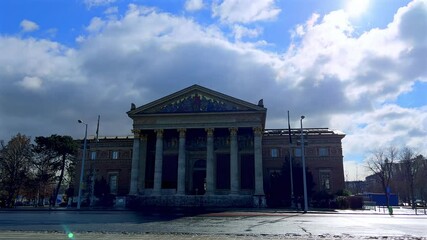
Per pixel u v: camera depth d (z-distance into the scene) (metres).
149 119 68.56
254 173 68.00
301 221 29.47
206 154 71.06
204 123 66.94
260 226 23.70
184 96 68.62
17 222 26.97
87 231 19.31
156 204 63.47
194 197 63.06
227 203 62.25
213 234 17.78
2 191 78.50
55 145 90.06
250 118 66.06
